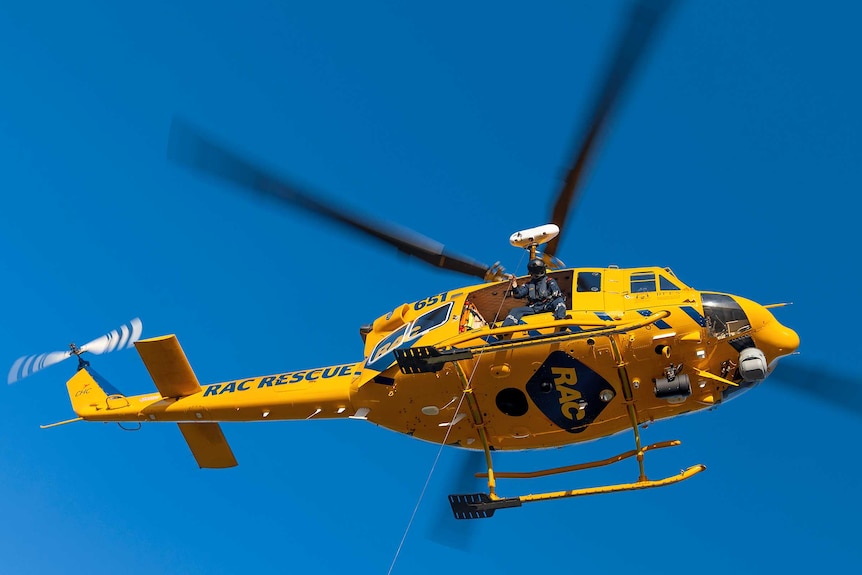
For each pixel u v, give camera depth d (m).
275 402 17.08
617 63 12.36
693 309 14.03
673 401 14.31
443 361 13.92
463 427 15.38
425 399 15.05
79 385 20.42
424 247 15.14
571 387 14.38
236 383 18.02
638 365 14.14
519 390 14.52
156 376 18.64
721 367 14.38
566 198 14.56
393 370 15.11
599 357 14.04
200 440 20.16
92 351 20.45
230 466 20.23
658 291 14.41
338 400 16.36
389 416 15.62
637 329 13.89
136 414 19.14
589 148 13.70
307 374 17.03
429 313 15.43
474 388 14.64
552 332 13.90
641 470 14.61
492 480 14.94
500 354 14.25
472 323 15.23
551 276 15.30
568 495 14.28
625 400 14.52
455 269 15.46
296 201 14.28
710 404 14.78
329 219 14.62
